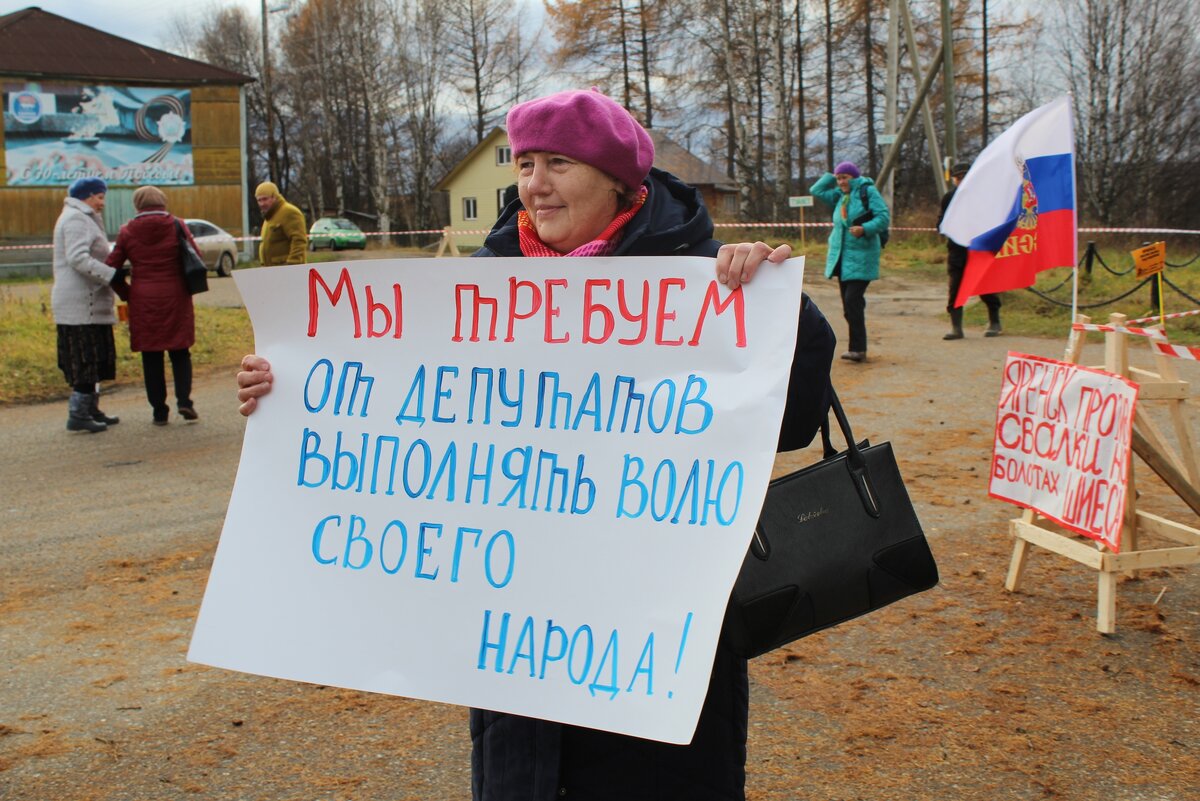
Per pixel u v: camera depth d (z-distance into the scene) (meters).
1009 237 5.10
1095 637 4.02
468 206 53.53
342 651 2.11
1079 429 4.14
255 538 2.22
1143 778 3.05
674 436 1.99
